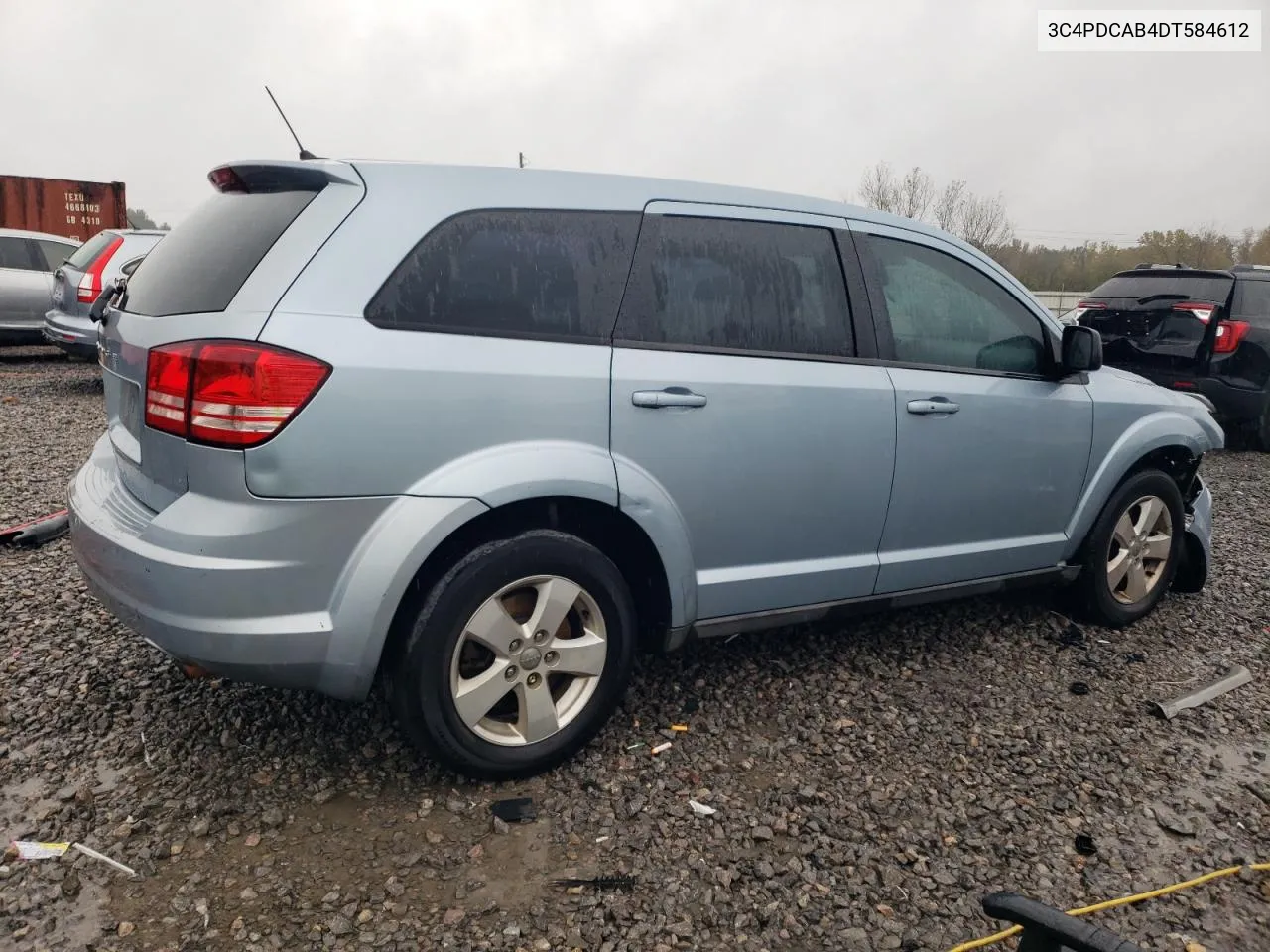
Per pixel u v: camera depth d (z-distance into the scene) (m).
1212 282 8.78
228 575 2.32
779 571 3.18
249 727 3.03
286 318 2.35
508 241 2.68
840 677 3.60
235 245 2.59
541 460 2.61
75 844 2.43
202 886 2.30
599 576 2.80
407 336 2.47
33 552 4.56
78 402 9.13
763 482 3.05
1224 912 2.38
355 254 2.46
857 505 3.29
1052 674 3.73
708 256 3.03
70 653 3.49
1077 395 3.85
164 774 2.75
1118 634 4.19
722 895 2.36
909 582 3.53
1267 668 3.89
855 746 3.10
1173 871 2.54
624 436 2.77
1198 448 4.32
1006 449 3.63
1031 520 3.81
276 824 2.55
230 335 2.34
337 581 2.43
